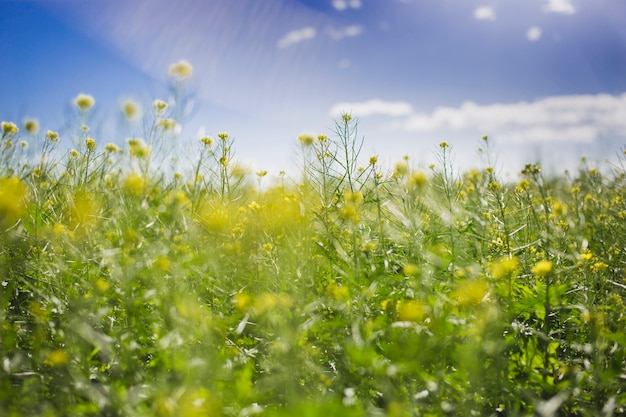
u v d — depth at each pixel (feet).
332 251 2.30
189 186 2.29
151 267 1.74
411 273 1.98
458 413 1.53
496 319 1.63
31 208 2.08
